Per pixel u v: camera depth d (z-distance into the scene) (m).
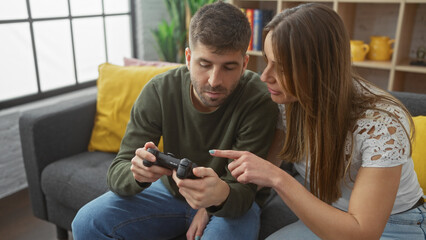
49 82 2.78
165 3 3.19
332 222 0.83
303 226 1.08
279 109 1.16
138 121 1.20
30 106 2.41
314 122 0.92
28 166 1.69
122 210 1.14
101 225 1.11
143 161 0.95
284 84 0.90
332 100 0.88
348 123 0.89
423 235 0.97
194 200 0.92
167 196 1.23
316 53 0.84
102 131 1.81
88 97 1.93
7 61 2.46
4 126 2.21
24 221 1.99
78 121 1.80
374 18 2.62
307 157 0.98
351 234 0.82
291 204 0.87
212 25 0.95
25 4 2.49
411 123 0.91
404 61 2.40
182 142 1.20
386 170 0.83
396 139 0.83
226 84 1.02
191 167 0.91
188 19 3.10
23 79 2.58
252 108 1.13
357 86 0.94
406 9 2.21
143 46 3.40
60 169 1.63
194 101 1.17
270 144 1.15
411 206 0.99
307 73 0.86
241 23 0.99
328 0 2.35
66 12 2.78
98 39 3.10
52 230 1.91
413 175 0.97
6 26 2.40
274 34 0.86
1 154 2.22
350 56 0.88
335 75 0.87
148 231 1.19
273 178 0.87
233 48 0.97
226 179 1.12
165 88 1.19
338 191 0.95
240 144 1.13
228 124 1.17
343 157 0.92
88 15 2.95
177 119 1.20
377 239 0.83
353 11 2.63
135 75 1.80
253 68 2.79
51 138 1.69
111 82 1.82
